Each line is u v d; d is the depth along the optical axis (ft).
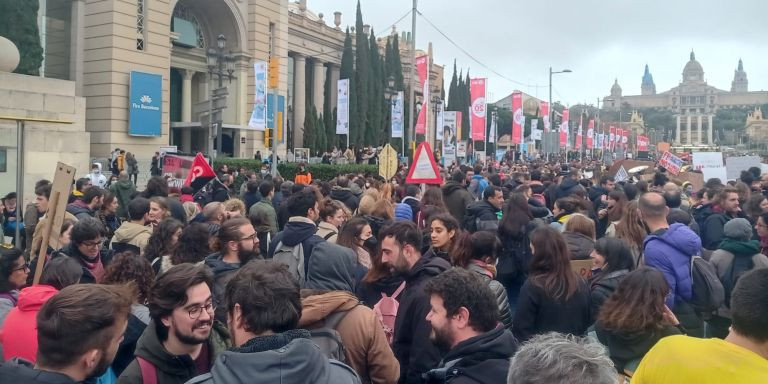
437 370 10.64
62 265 14.55
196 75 143.13
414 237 16.17
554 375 7.34
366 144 188.96
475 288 11.03
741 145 448.65
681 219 25.62
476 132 100.42
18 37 66.44
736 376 8.38
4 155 46.21
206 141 143.23
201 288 10.99
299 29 185.47
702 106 644.69
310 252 18.29
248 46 135.95
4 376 8.50
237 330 9.32
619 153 208.64
